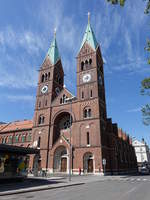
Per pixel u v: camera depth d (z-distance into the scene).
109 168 48.78
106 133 53.47
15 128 75.31
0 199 13.80
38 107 63.16
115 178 35.78
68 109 55.56
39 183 25.73
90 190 18.52
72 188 20.69
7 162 25.86
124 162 68.44
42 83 67.25
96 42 64.56
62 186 22.36
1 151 25.16
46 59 71.62
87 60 60.22
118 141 65.56
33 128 60.19
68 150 49.66
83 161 46.34
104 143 49.28
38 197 14.52
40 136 57.34
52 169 49.81
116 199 13.07
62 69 73.62
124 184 24.70
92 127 48.72
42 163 52.25
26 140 68.31
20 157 28.11
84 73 58.38
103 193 16.20
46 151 53.19
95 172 43.66
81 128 50.44
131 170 79.94
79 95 55.53
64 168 50.41
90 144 47.03
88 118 50.41
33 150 29.28
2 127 82.88
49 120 57.84
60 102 58.88
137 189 19.16
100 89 56.66
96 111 50.00
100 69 62.22
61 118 59.25
